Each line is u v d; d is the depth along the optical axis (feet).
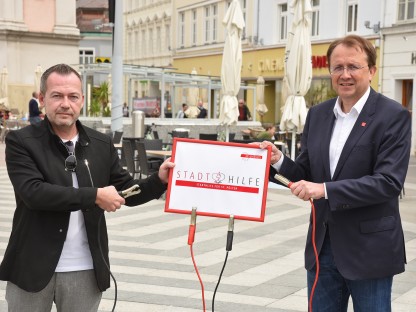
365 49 11.50
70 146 11.16
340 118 11.87
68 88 10.82
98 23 235.20
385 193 10.98
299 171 12.31
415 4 82.99
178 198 11.25
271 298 19.93
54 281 10.92
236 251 26.05
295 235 29.35
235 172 11.21
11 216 33.45
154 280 21.71
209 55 132.36
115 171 11.69
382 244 11.30
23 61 120.88
